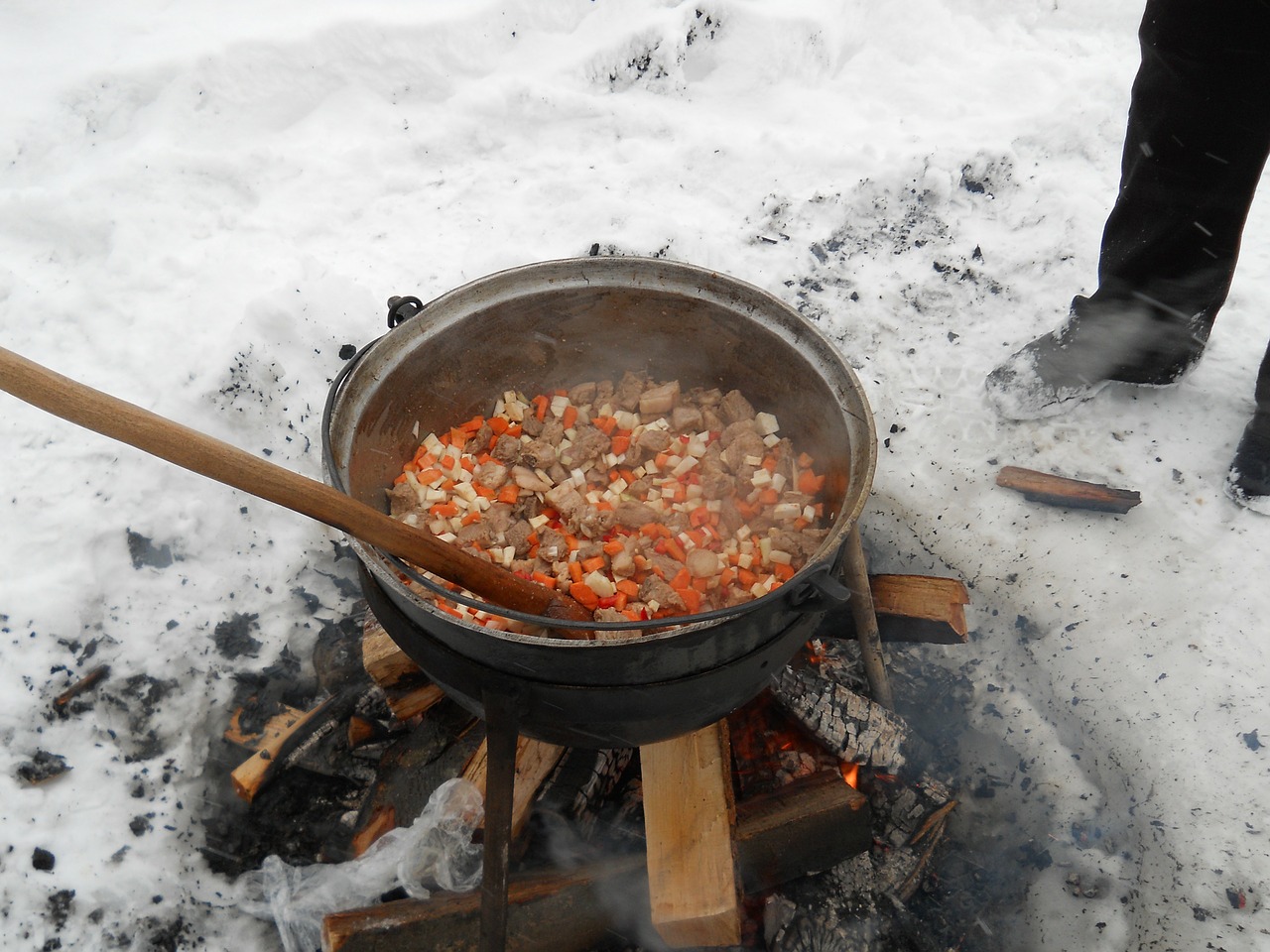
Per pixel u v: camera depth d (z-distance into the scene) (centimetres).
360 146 168
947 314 152
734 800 108
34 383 65
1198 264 124
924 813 113
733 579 111
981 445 137
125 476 127
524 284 109
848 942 104
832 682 116
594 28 180
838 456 104
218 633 122
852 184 165
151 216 154
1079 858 111
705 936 99
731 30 178
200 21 174
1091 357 134
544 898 100
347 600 127
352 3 178
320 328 141
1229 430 136
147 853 110
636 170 168
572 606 99
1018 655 123
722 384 121
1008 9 189
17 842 109
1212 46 108
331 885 106
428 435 116
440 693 115
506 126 174
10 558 122
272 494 77
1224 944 103
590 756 112
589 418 124
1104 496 128
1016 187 165
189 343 140
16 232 153
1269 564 124
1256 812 109
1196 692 116
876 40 187
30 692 116
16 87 164
